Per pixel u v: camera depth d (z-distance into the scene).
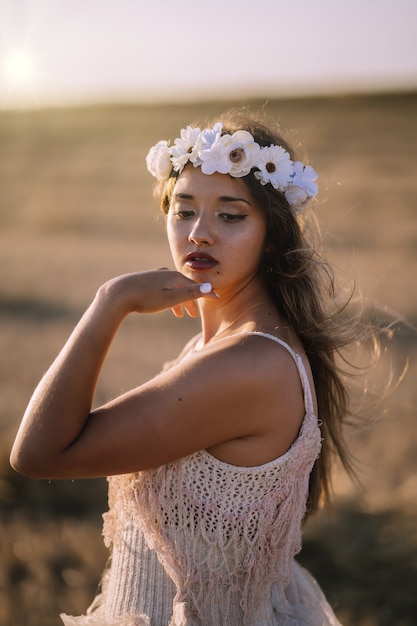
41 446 1.77
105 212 24.84
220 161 1.96
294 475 1.92
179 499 1.87
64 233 21.16
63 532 4.27
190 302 2.13
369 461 5.19
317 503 2.43
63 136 46.56
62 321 10.04
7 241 19.47
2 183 32.16
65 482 4.79
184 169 2.06
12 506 4.62
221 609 1.90
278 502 1.91
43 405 1.78
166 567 1.91
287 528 1.96
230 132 2.10
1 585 3.79
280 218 2.06
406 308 10.32
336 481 4.75
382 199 25.72
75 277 13.45
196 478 1.86
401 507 4.46
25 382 6.98
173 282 1.91
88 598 3.73
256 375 1.80
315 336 2.16
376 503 4.53
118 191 29.64
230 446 1.86
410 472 5.02
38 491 4.73
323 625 2.36
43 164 37.38
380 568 4.02
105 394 6.64
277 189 2.05
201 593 1.88
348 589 3.91
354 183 28.64
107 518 2.15
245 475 1.86
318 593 2.53
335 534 4.23
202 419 1.78
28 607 3.65
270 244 2.11
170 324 9.80
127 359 7.91
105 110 58.38
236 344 1.85
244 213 2.01
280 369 1.85
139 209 25.50
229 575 1.89
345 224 20.53
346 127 47.19
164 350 8.38
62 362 1.81
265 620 2.01
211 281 2.02
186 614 1.86
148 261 15.38
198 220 2.00
